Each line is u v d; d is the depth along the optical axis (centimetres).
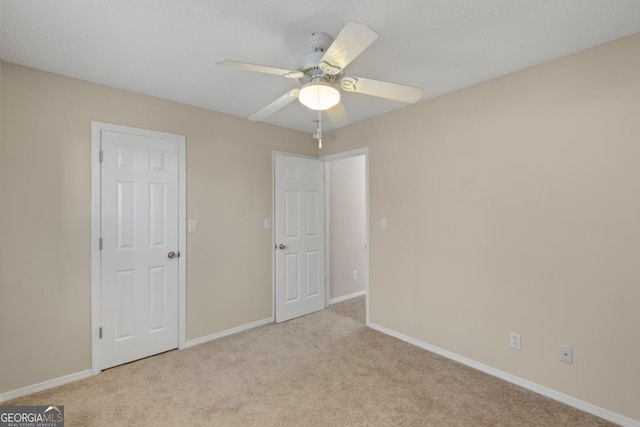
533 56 205
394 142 309
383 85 174
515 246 225
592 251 192
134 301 260
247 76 234
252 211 336
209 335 304
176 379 233
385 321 320
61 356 226
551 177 209
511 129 228
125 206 255
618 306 183
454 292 262
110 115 249
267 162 349
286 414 193
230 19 166
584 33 179
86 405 202
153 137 270
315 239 393
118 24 170
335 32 179
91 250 238
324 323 350
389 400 206
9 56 202
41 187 219
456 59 209
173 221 281
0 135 204
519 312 223
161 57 205
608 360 187
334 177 425
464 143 255
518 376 224
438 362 258
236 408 199
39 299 218
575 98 199
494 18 166
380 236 323
